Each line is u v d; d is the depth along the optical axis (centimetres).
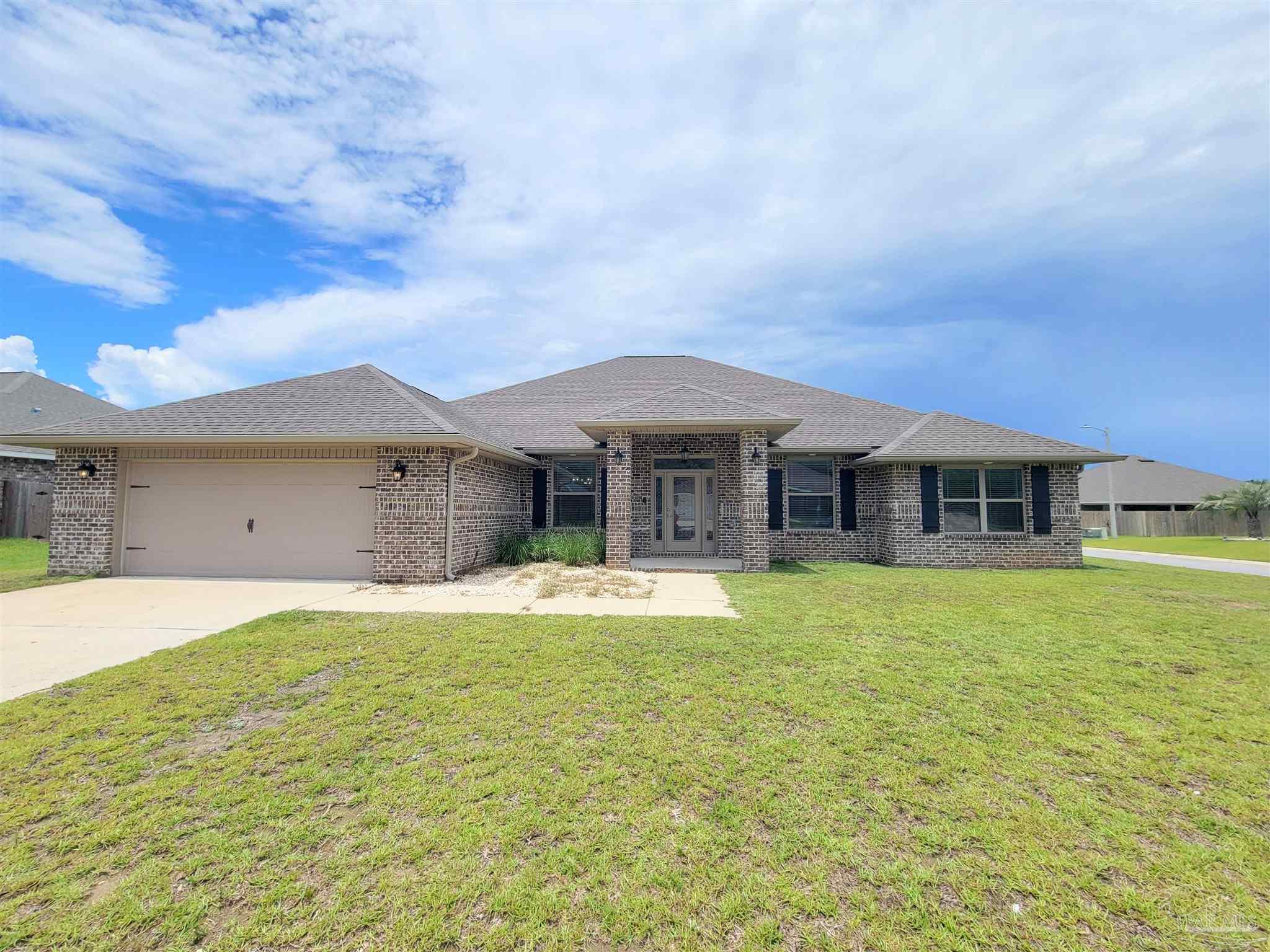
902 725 411
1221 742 389
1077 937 222
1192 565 1528
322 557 1120
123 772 341
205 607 830
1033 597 921
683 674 521
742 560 1259
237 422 1139
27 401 2075
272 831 284
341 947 214
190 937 218
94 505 1134
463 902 238
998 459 1350
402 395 1248
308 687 486
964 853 271
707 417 1238
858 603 864
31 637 659
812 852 270
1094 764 357
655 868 258
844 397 1750
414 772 342
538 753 366
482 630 684
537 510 1520
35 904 234
